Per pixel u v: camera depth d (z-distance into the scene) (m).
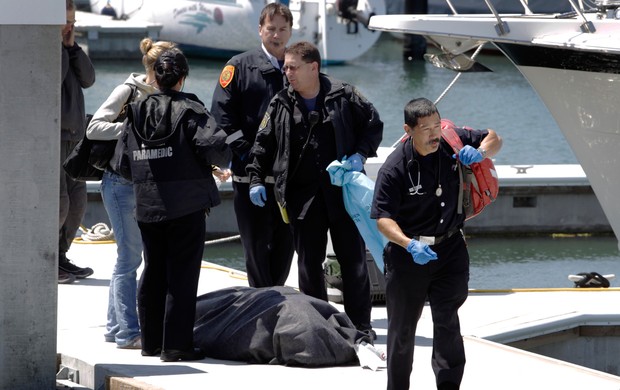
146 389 20.50
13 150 19.97
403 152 18.72
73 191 29.56
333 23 110.81
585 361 27.80
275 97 23.62
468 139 19.20
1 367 20.53
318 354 22.14
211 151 21.45
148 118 21.94
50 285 20.61
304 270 23.94
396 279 19.02
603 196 27.67
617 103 25.44
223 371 21.94
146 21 116.88
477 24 25.22
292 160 23.48
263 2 112.44
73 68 28.64
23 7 19.09
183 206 21.78
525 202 49.22
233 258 45.88
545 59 25.95
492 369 22.56
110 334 24.39
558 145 70.69
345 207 23.23
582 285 33.47
